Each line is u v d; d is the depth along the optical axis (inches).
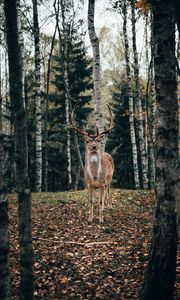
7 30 185.2
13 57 185.9
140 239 349.1
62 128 895.1
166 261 205.2
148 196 563.8
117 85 1076.5
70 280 274.4
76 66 923.4
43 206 490.6
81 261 304.2
